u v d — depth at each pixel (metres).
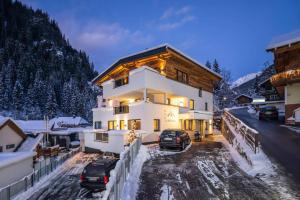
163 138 19.42
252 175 10.30
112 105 33.97
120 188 8.41
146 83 24.42
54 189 14.77
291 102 25.02
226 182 9.80
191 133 28.77
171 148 19.92
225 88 82.00
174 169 12.52
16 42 173.88
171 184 9.98
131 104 26.30
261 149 13.89
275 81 25.80
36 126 59.25
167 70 27.88
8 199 13.18
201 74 36.41
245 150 13.66
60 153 40.78
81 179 13.52
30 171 20.09
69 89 116.06
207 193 8.71
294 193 7.98
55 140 54.97
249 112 49.22
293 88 25.02
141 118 24.22
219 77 40.12
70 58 190.38
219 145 21.06
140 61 28.95
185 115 28.16
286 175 9.67
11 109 102.88
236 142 16.78
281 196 7.85
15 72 126.69
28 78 128.00
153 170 12.49
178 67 30.14
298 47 23.17
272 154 12.73
